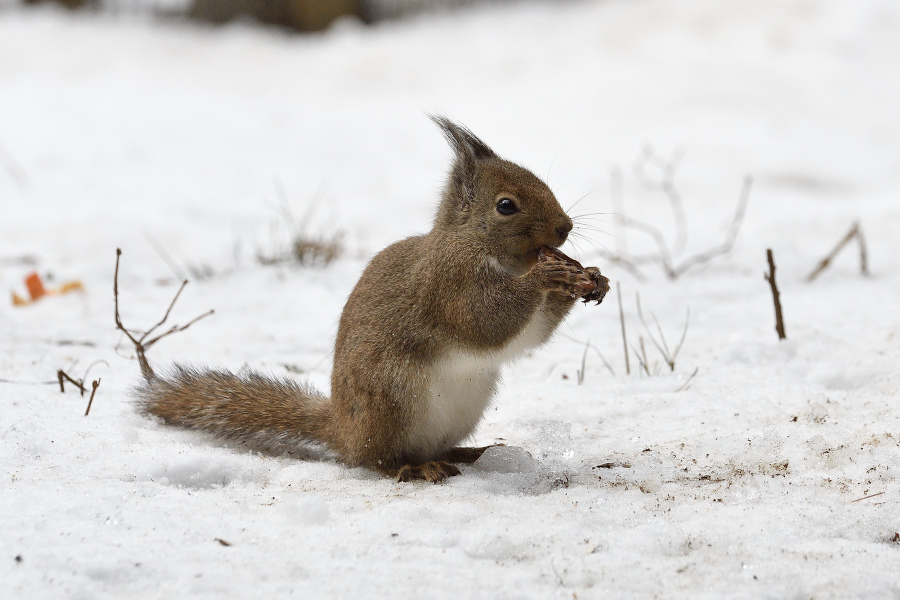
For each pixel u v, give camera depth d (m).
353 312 8.16
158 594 5.28
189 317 13.37
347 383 8.01
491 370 8.21
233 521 6.33
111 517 6.24
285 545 5.95
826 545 6.04
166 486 7.11
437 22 35.53
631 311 13.08
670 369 10.39
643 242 17.41
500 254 7.95
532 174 8.21
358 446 7.97
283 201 21.50
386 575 5.55
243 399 8.66
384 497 6.99
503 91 28.41
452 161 8.46
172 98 28.52
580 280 7.54
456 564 5.73
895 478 7.16
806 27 29.08
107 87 29.00
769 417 8.67
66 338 11.98
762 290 13.70
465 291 7.77
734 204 19.97
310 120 27.41
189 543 5.93
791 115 24.88
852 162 22.38
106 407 9.08
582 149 23.69
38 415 8.57
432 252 7.99
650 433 8.59
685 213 19.53
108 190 21.47
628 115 25.55
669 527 6.27
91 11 37.88
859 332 11.08
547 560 5.84
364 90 30.55
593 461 7.99
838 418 8.49
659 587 5.47
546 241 7.93
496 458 8.00
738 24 29.73
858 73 26.81
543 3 35.09
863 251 13.91
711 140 23.73
